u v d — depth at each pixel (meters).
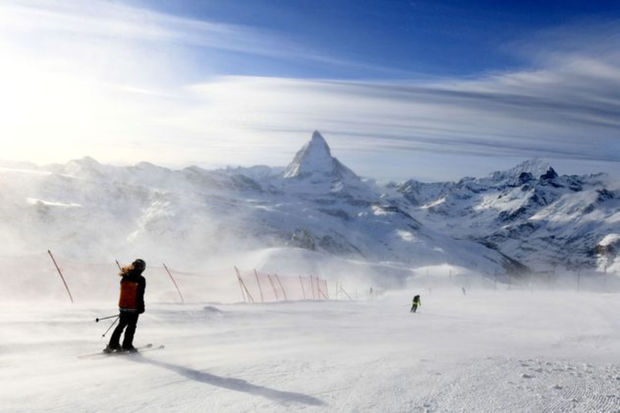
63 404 6.74
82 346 11.37
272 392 7.84
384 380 8.92
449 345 15.95
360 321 25.34
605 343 21.70
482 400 7.88
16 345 10.55
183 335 14.49
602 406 7.89
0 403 6.62
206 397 7.41
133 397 7.23
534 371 10.79
